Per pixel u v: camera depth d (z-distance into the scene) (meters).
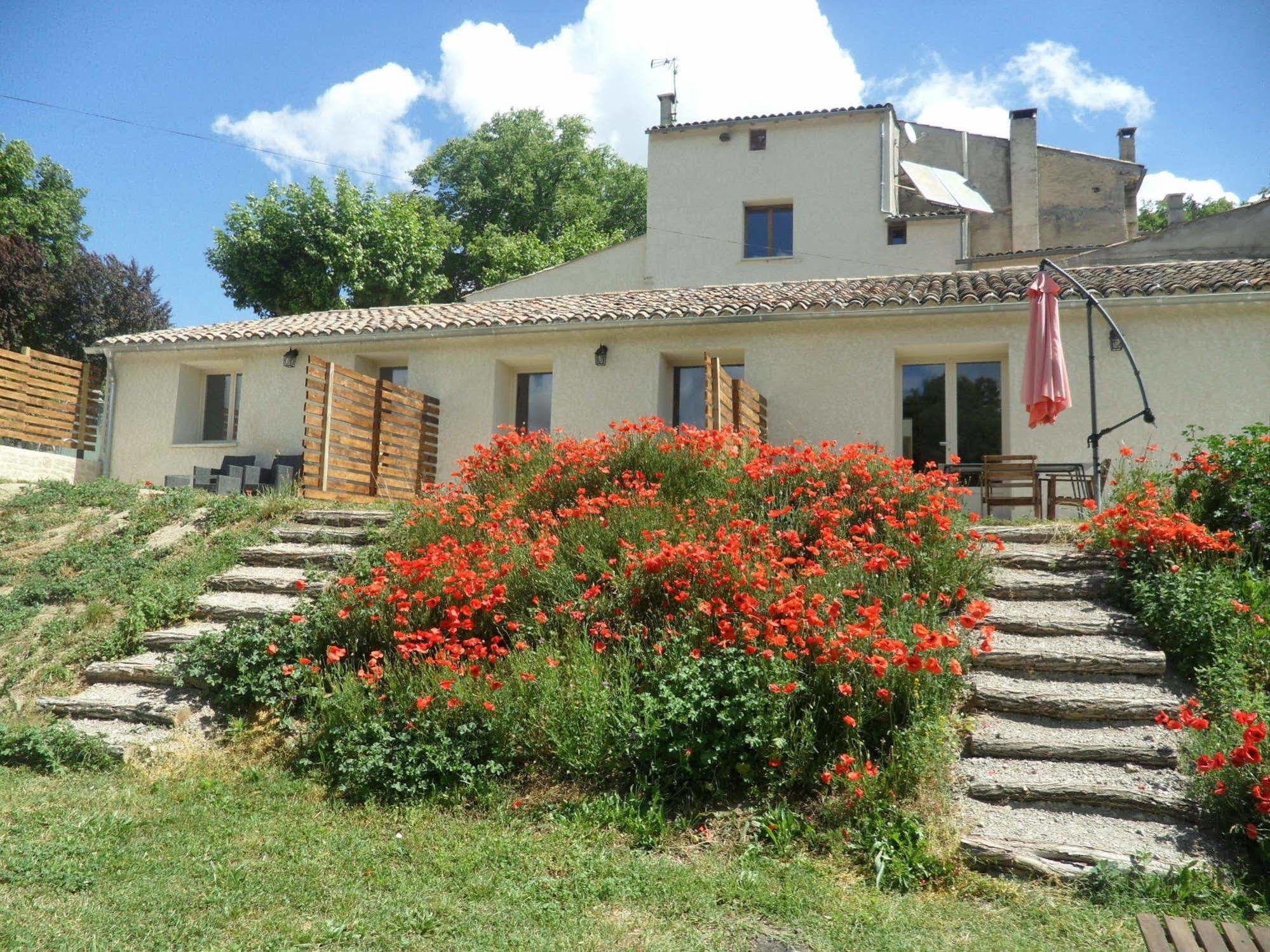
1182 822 3.92
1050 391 8.55
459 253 32.12
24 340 23.36
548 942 3.21
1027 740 4.46
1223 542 5.74
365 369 13.36
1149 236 14.55
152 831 4.21
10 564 7.88
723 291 13.56
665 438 7.82
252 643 5.73
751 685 4.54
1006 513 10.91
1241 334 9.93
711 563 5.47
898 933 3.28
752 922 3.36
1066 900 3.50
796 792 4.29
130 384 14.16
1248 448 6.66
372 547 7.25
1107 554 6.26
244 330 13.70
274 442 13.16
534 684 4.94
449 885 3.66
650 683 4.86
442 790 4.56
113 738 5.30
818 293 12.02
